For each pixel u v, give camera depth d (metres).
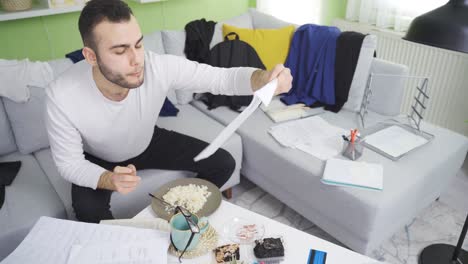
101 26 1.02
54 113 1.26
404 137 1.77
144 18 2.79
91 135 1.36
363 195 1.42
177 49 2.19
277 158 1.72
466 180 2.17
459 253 1.56
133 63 1.07
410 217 1.65
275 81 0.93
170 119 2.06
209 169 1.65
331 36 2.06
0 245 1.33
